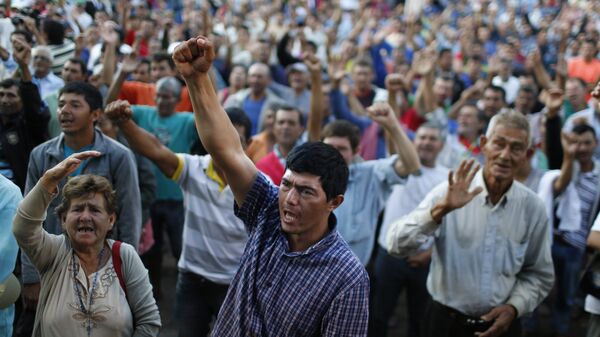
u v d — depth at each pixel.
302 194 2.42
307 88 8.68
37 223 2.99
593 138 5.79
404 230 3.71
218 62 10.49
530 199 3.81
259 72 7.55
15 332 4.54
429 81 7.72
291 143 5.13
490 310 3.76
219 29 13.23
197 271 4.21
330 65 7.34
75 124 3.88
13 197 3.24
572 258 5.79
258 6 17.17
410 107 8.40
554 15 18.75
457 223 3.82
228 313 2.54
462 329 3.83
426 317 4.08
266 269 2.48
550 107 6.11
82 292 3.08
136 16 10.20
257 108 7.64
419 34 15.64
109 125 4.84
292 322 2.41
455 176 3.54
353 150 4.60
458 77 10.45
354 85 8.51
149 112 6.02
